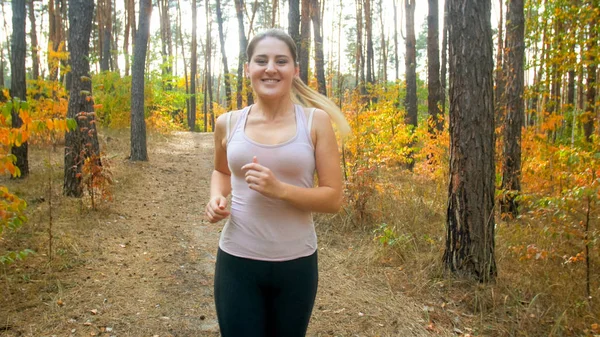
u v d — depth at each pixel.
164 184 8.22
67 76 13.34
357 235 5.37
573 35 6.66
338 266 4.50
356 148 6.40
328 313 3.55
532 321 3.35
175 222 5.98
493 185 4.02
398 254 4.58
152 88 17.48
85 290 3.71
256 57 1.81
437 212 6.07
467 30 3.85
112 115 14.71
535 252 3.84
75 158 6.36
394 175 8.88
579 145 6.54
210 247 5.11
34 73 16.67
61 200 6.13
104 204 6.10
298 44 10.16
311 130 1.80
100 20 20.64
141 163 9.84
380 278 4.18
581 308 3.47
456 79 3.96
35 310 3.32
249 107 1.93
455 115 3.99
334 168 1.81
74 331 3.11
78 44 6.41
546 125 6.93
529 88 6.89
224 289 1.83
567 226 3.84
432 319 3.47
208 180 8.95
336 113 1.99
